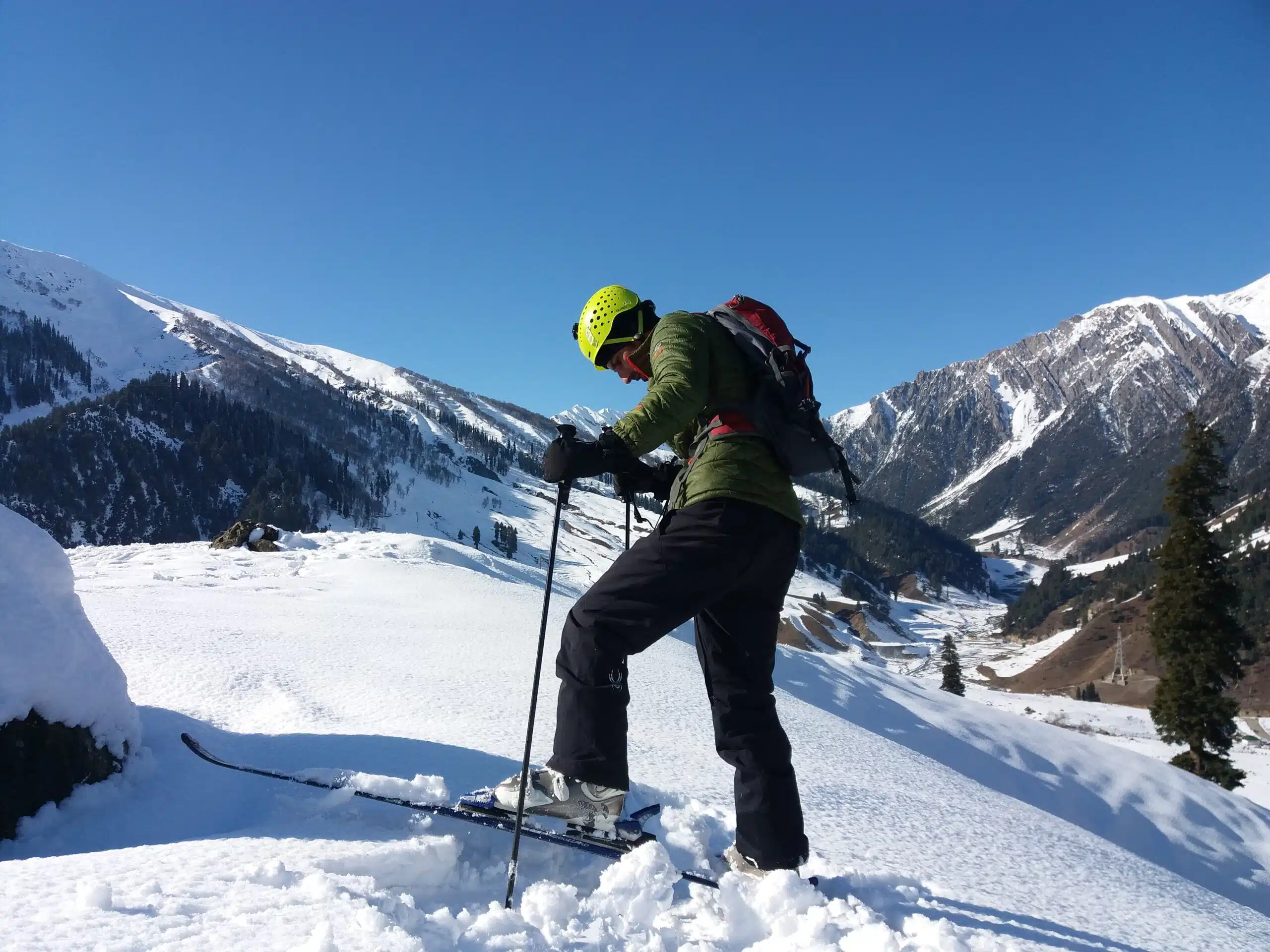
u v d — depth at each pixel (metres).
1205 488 21.69
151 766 2.44
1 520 2.22
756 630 1.99
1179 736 21.53
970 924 1.88
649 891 1.73
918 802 3.42
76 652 2.23
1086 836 3.70
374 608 8.16
